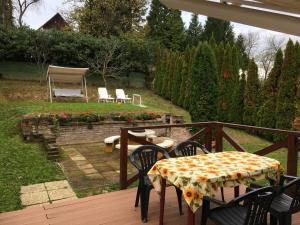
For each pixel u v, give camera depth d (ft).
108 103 35.68
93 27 58.39
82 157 20.21
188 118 34.58
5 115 27.53
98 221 9.45
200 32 76.95
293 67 24.80
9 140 21.22
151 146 10.69
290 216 7.29
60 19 69.92
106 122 26.63
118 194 11.88
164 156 10.98
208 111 22.57
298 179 7.00
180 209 9.86
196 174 7.43
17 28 43.93
